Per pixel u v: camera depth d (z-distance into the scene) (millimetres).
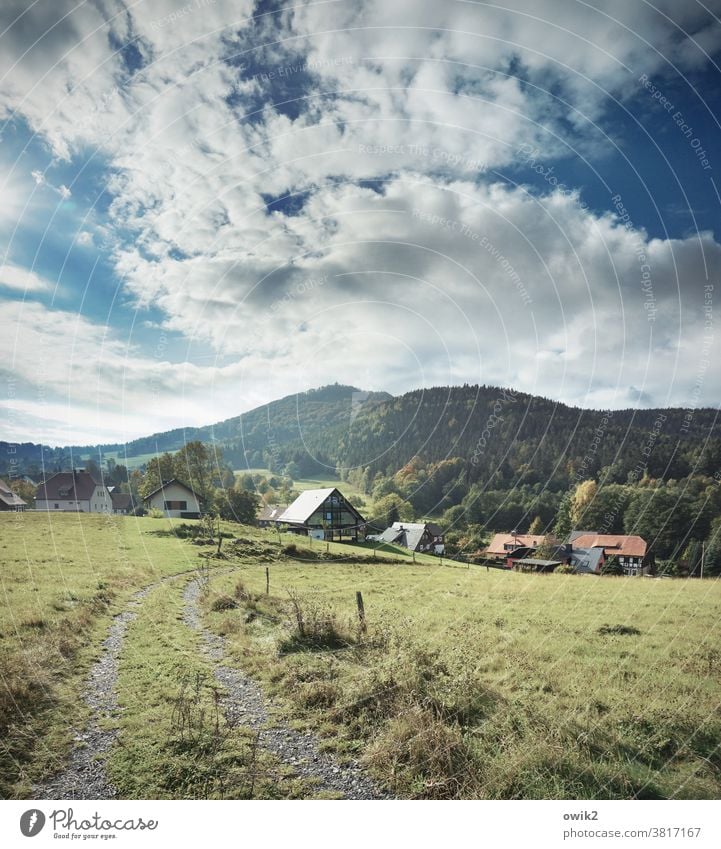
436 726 8305
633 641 14070
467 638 13945
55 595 15859
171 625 15008
